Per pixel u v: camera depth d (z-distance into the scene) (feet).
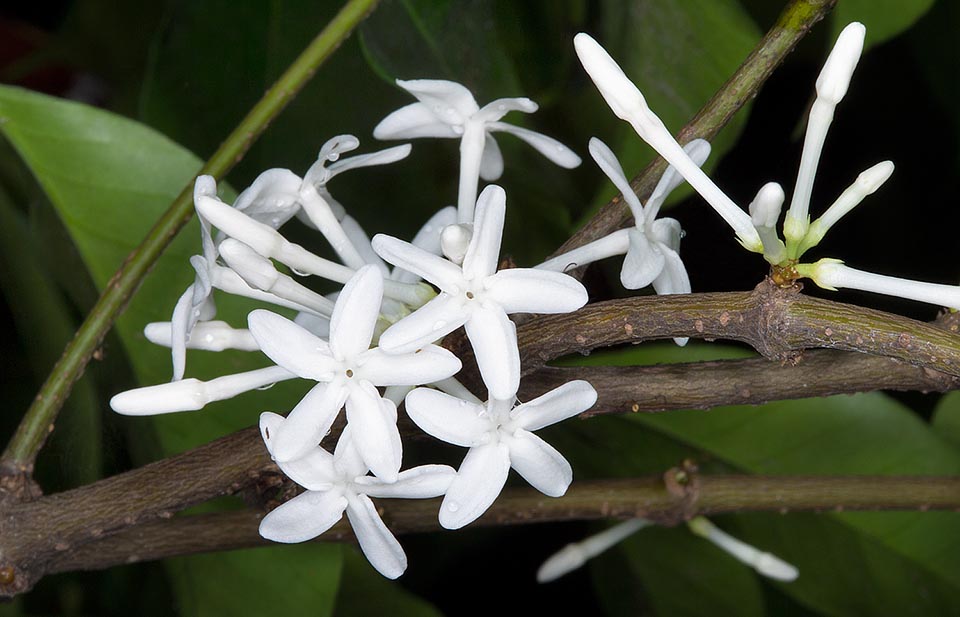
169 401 0.85
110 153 0.99
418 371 0.81
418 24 1.07
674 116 1.05
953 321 0.84
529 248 1.12
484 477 0.81
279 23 1.10
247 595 1.00
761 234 0.81
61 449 1.06
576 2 1.09
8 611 1.06
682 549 1.11
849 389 0.86
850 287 0.81
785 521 1.08
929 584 1.06
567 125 1.12
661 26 1.05
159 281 0.99
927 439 1.04
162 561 1.02
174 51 1.08
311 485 0.82
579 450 1.10
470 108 0.90
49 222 1.00
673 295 0.83
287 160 1.10
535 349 0.84
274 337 0.81
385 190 1.13
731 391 0.87
